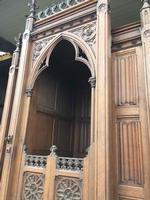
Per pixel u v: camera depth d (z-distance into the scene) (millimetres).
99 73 3812
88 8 4539
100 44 3990
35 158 4285
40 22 5355
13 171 4406
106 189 3115
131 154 3396
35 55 5184
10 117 5156
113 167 3395
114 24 7906
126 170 3363
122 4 6996
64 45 5348
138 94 3617
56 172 3875
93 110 3742
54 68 6324
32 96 5117
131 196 3197
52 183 3850
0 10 8656
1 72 8781
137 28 3980
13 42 10180
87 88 6961
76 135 6605
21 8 8367
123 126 3623
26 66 5129
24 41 5422
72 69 6676
